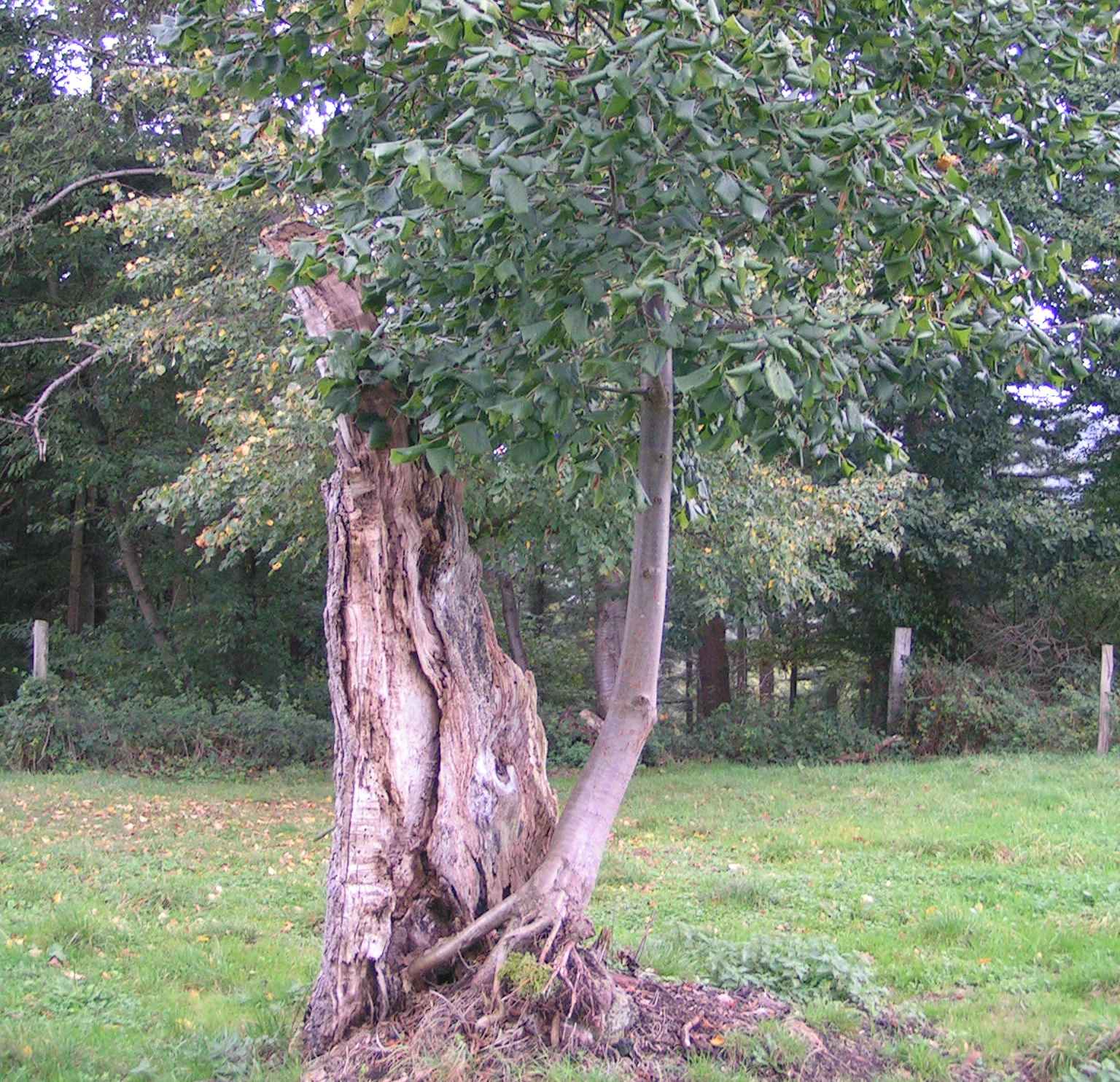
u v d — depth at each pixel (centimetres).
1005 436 1725
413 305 443
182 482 1088
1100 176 456
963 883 777
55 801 1182
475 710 476
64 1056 453
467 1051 415
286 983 572
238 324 1149
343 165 427
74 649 1875
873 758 1596
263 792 1345
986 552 1686
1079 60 429
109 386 1723
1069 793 1130
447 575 479
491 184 318
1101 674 1580
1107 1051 450
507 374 367
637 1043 442
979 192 1441
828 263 416
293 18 388
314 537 1166
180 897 772
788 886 781
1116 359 1595
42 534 2111
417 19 318
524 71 328
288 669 1948
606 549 1110
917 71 443
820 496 1280
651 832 1040
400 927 456
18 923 678
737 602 1411
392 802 455
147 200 1184
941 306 418
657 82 325
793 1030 465
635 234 350
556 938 446
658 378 461
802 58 405
